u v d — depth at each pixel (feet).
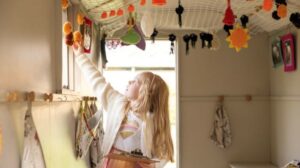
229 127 11.19
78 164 6.43
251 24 10.15
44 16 4.41
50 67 4.73
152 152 4.53
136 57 11.87
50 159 4.49
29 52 3.70
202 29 9.95
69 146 5.79
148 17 6.70
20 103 3.27
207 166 11.23
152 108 4.60
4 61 2.90
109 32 9.89
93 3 6.66
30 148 3.36
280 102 10.44
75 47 5.34
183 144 11.26
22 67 3.43
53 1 4.94
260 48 11.35
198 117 11.27
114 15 7.54
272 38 10.89
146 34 6.68
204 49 11.27
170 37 10.14
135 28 7.48
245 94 11.30
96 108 7.43
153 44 10.76
